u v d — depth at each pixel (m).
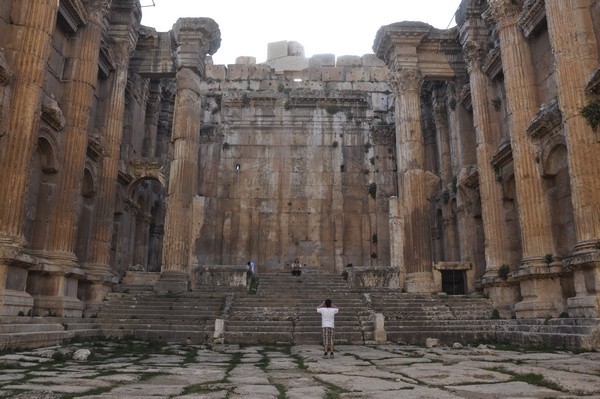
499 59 23.31
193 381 7.88
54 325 15.45
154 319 19.20
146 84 32.06
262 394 6.41
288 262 37.56
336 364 10.42
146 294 22.61
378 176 39.06
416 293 23.94
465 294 24.50
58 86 20.62
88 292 21.45
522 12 20.34
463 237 27.38
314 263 37.62
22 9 16.31
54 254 18.69
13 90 15.65
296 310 20.05
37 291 17.64
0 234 14.57
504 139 22.75
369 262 37.69
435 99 32.19
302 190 39.00
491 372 8.56
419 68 28.33
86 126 21.03
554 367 9.12
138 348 14.86
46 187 19.27
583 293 14.72
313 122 40.22
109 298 21.88
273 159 39.50
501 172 22.89
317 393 6.47
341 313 19.84
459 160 28.42
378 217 38.12
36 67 16.14
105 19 25.42
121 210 27.91
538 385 7.12
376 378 8.09
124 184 28.59
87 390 6.71
